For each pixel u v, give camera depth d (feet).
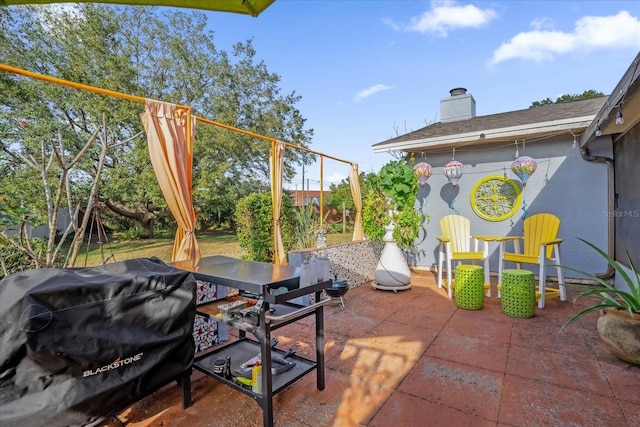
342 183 45.52
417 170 19.30
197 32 41.96
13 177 20.89
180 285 6.28
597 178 17.46
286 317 6.52
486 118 24.16
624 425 6.32
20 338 4.35
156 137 9.34
